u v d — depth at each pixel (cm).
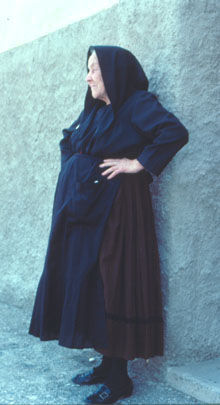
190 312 278
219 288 287
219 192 286
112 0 336
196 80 275
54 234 256
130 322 247
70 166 261
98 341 243
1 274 432
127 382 257
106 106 265
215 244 285
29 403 249
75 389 267
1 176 434
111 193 251
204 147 279
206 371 268
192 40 274
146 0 288
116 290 246
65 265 254
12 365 297
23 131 408
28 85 402
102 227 248
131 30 299
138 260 252
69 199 253
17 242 414
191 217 277
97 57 257
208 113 280
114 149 252
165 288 274
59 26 387
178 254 274
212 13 279
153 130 245
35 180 396
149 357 254
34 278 396
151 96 255
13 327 366
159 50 280
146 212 261
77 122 289
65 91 365
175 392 263
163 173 276
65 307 246
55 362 305
